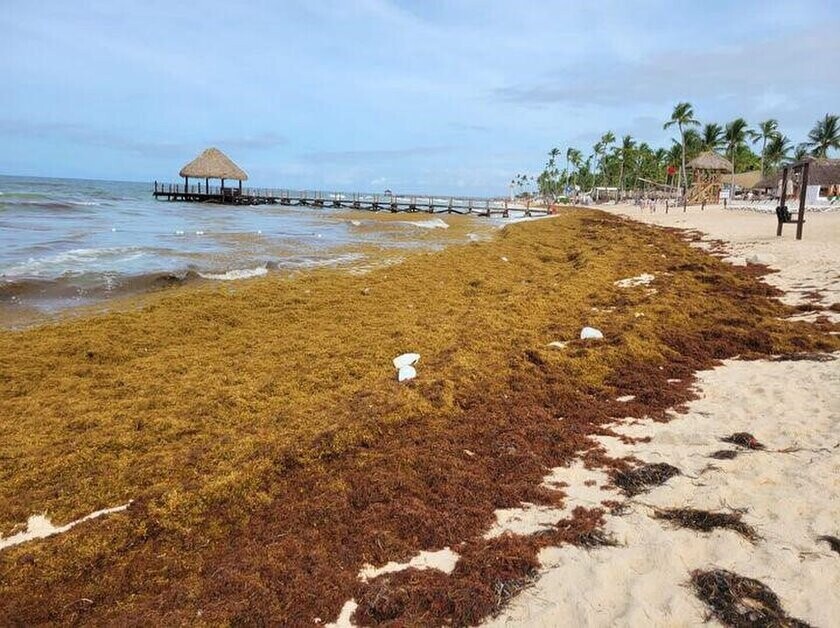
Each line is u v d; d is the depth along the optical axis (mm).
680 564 4012
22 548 4469
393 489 5188
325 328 11727
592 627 3484
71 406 7605
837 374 7602
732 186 74562
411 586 3896
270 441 6152
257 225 39125
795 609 3514
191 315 12305
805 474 5039
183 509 4918
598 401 7340
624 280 16328
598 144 109000
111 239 26328
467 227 43531
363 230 37406
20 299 14094
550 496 5027
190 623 3646
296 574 4066
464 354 9102
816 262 16812
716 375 8102
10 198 56219
